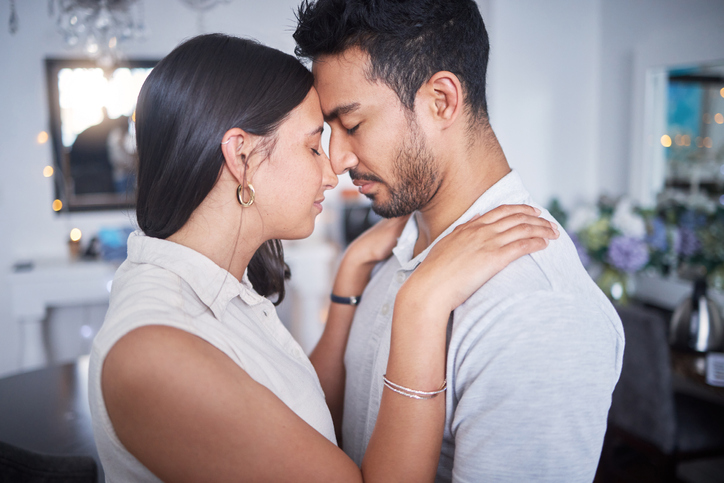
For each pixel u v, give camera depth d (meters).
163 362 0.59
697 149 2.73
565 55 3.33
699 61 2.68
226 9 3.44
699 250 2.73
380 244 1.18
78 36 2.25
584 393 0.72
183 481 0.62
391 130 0.86
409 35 0.81
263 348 0.79
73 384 1.74
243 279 0.89
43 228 3.43
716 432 2.04
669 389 1.96
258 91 0.75
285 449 0.65
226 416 0.61
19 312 3.13
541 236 0.79
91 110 3.39
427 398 0.75
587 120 3.43
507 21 3.21
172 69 0.74
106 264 3.27
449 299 0.75
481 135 0.90
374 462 0.76
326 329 1.23
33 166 3.37
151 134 0.75
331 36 0.83
